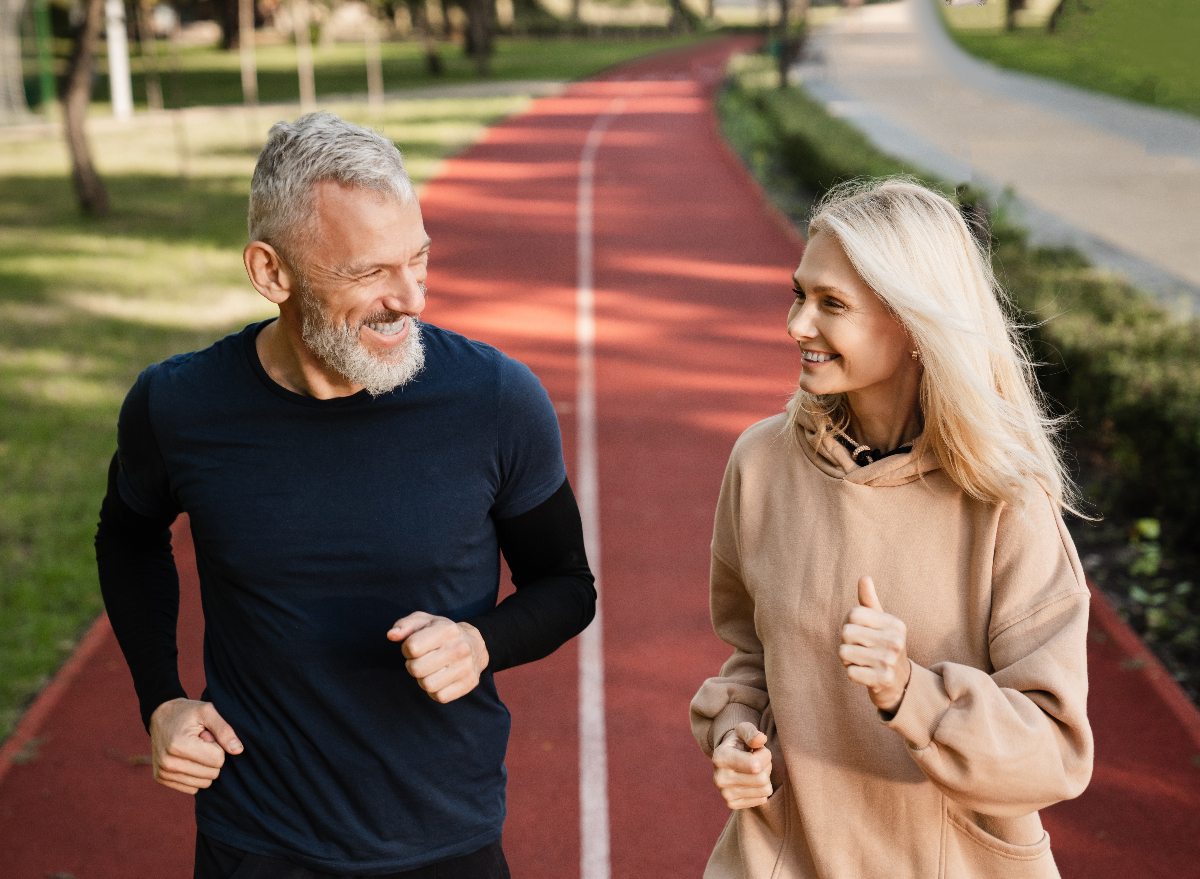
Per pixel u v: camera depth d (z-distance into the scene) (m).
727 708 1.99
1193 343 6.56
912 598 1.78
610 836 3.73
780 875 1.94
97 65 40.72
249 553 1.97
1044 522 1.72
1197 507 5.37
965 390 1.65
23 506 6.33
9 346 9.41
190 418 1.99
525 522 2.10
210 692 2.10
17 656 4.82
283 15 56.59
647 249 13.41
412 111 28.41
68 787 4.00
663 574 5.57
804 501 1.88
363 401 1.95
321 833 2.01
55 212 15.92
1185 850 3.55
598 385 8.54
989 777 1.59
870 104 25.44
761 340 9.69
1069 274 8.30
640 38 64.75
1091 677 4.52
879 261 1.66
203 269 12.40
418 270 1.86
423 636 1.74
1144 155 18.30
